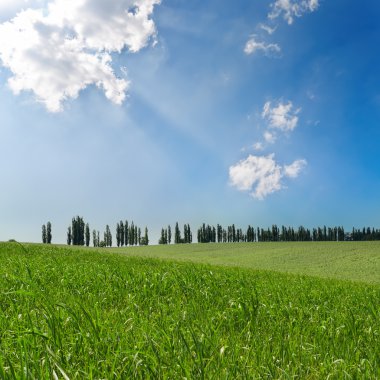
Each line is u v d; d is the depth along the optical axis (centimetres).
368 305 834
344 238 15850
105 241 13725
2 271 1064
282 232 15725
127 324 531
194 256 7394
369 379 393
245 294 917
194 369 362
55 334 408
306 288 1208
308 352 481
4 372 284
